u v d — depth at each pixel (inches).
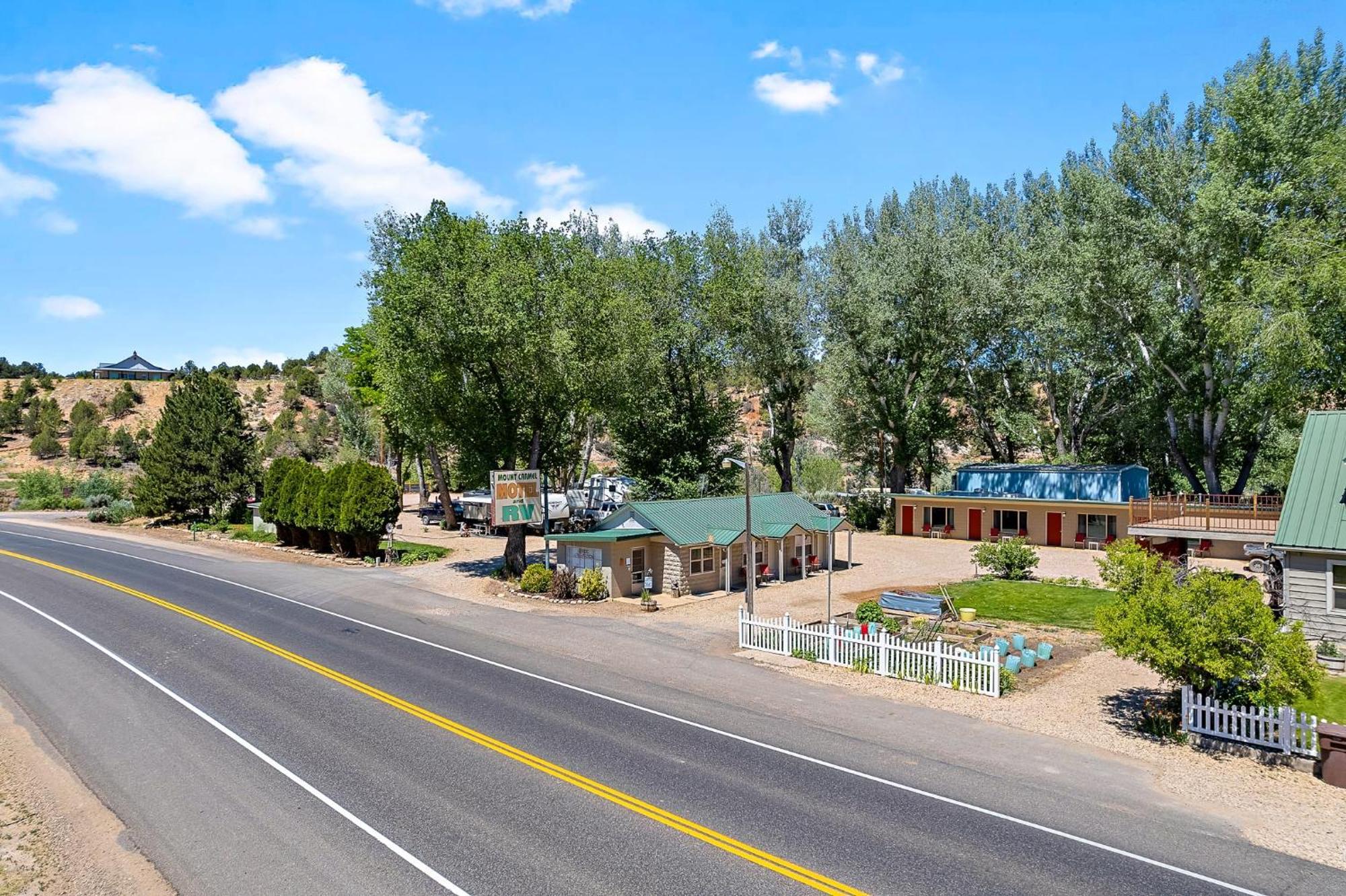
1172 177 1545.3
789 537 1482.5
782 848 441.4
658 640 967.6
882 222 2454.5
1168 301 1669.5
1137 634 626.5
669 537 1270.9
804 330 2129.7
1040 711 695.1
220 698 708.0
